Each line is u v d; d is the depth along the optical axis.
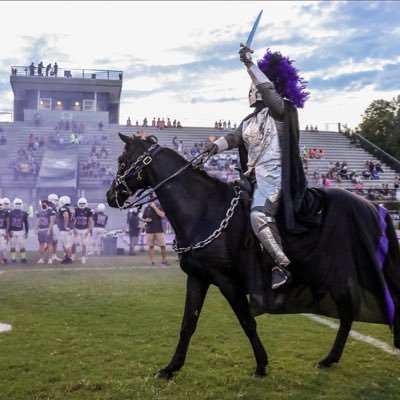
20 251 14.12
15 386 4.17
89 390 4.11
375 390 4.16
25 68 42.56
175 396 3.97
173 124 40.28
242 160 4.50
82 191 29.91
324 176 28.00
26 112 39.12
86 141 35.91
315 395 4.03
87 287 9.31
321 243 4.21
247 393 4.05
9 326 6.20
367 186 23.28
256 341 4.46
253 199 4.12
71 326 6.22
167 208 4.44
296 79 4.32
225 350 5.21
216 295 8.48
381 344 5.54
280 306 4.18
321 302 4.43
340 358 4.94
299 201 4.09
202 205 4.34
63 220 13.78
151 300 7.95
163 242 13.12
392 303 4.26
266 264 4.11
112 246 16.25
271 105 4.05
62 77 42.72
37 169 30.81
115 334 5.84
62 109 43.72
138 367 4.65
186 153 33.78
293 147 4.14
